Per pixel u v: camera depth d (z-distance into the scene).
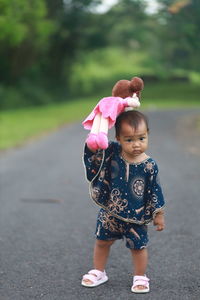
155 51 49.75
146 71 76.00
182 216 6.77
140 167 4.18
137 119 4.06
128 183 4.18
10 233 6.05
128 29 52.66
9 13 24.58
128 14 52.28
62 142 16.16
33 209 7.26
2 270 4.80
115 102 4.11
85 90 60.78
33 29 36.16
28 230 6.18
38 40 40.88
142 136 4.08
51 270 4.80
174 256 5.16
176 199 7.78
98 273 4.44
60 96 52.91
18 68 44.59
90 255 5.24
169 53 43.97
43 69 53.84
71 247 5.51
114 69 77.88
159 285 4.41
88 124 4.20
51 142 16.20
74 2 51.75
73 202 7.71
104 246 4.43
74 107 39.16
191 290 4.29
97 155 4.18
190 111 33.47
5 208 7.32
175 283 4.45
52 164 11.50
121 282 4.50
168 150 13.75
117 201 4.21
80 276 4.65
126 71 75.81
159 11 34.31
